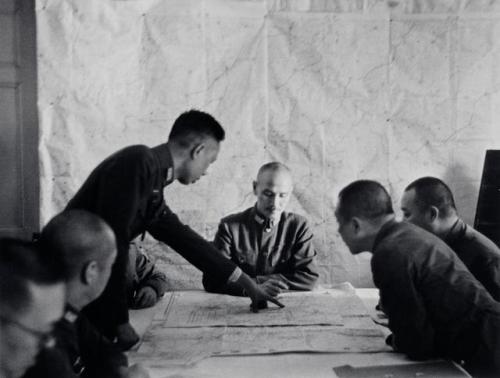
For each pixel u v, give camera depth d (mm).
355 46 2775
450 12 2766
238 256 2406
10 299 928
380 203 1593
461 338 1483
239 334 1704
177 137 1803
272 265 2402
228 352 1559
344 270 2861
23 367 961
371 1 2754
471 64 2797
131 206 1593
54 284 972
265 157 2812
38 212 2887
